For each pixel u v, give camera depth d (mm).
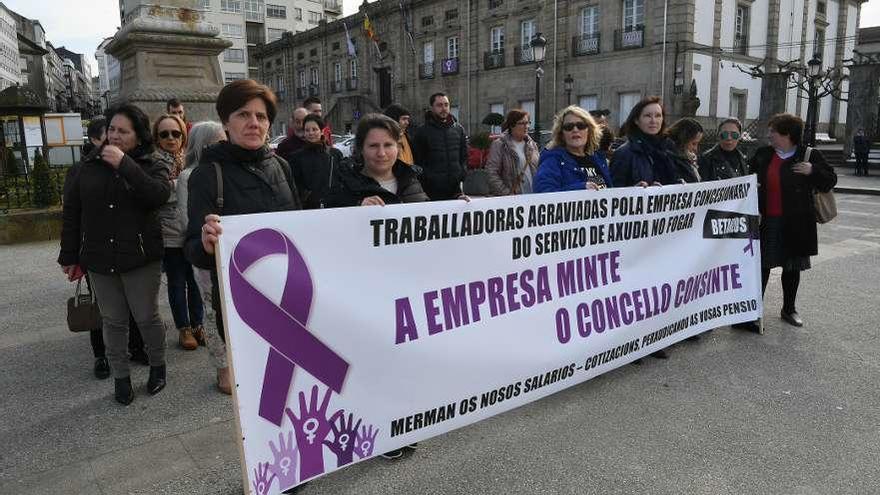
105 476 2760
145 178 3236
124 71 9359
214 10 71438
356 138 3018
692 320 4285
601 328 3592
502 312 3080
